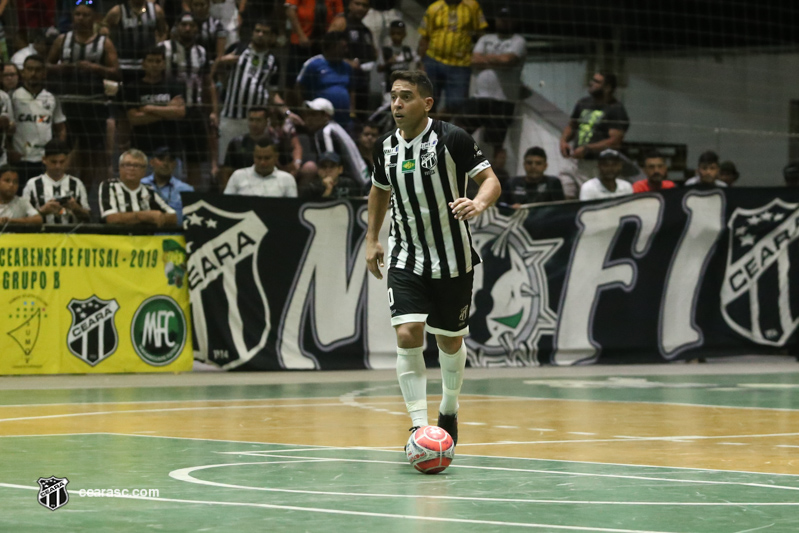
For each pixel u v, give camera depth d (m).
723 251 22.45
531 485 7.32
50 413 12.51
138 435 10.32
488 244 21.06
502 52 25.27
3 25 21.61
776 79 32.00
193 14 22.80
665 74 30.92
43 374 18.56
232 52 22.97
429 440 7.81
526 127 25.34
